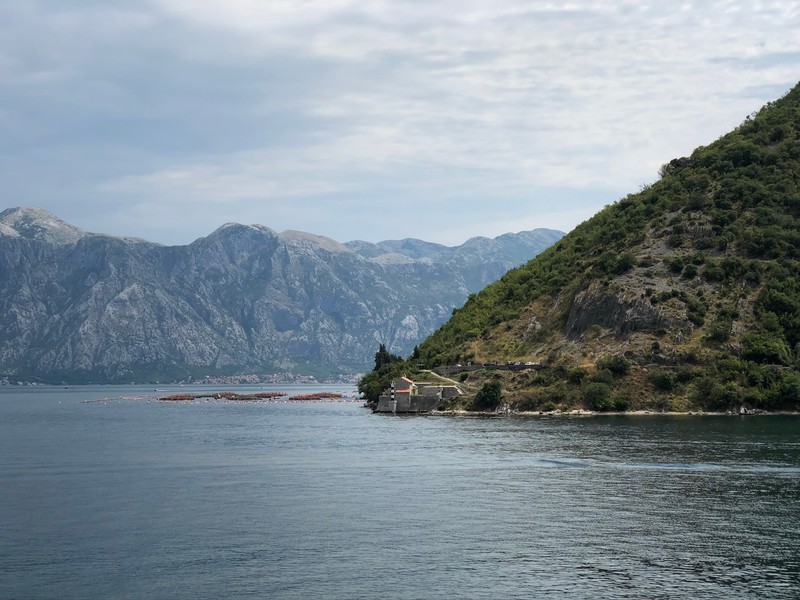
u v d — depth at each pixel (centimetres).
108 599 6819
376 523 9119
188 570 7512
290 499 10488
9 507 10162
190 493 11006
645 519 9175
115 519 9450
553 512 9550
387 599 6738
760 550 7962
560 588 6962
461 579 7194
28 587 7119
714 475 11700
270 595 6856
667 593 6831
